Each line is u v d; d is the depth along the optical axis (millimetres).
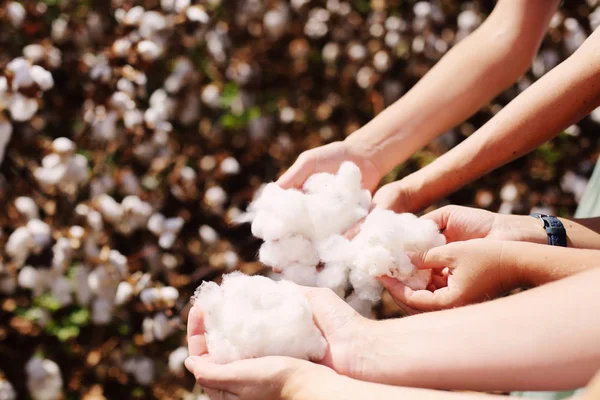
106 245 1831
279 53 2719
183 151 2299
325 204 1234
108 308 1771
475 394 938
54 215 1811
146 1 2168
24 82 1604
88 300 1783
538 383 966
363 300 1241
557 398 1288
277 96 2619
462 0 2701
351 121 2596
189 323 1130
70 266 1851
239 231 2186
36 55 1763
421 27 2496
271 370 1016
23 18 1925
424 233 1181
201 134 2379
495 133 1291
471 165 1312
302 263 1237
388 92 2553
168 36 2000
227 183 2350
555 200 2416
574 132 2502
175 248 1986
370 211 1296
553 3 1354
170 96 2211
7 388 1672
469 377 986
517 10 1355
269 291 1102
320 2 2736
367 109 2627
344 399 965
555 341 956
